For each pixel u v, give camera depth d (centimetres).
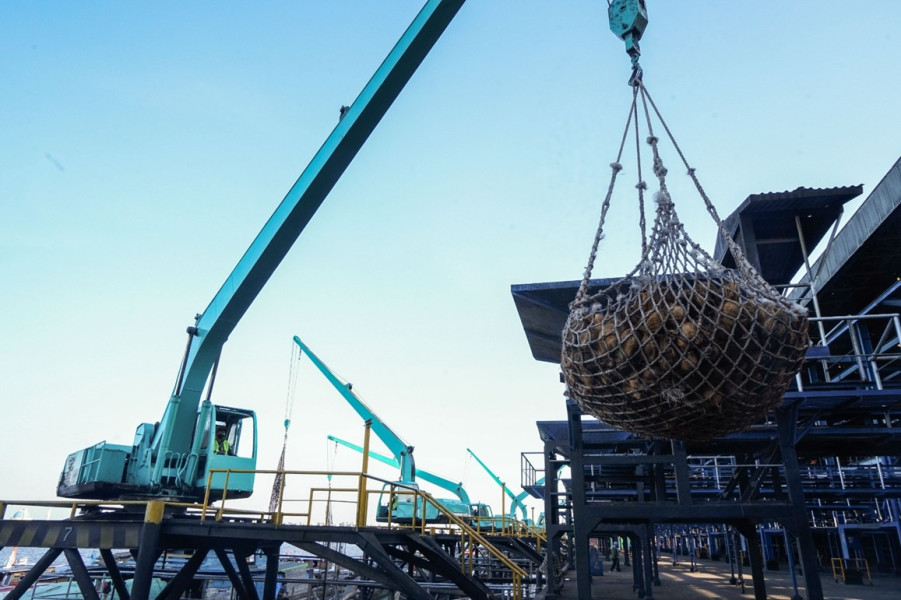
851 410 1186
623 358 398
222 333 1603
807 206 1914
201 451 1611
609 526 1686
